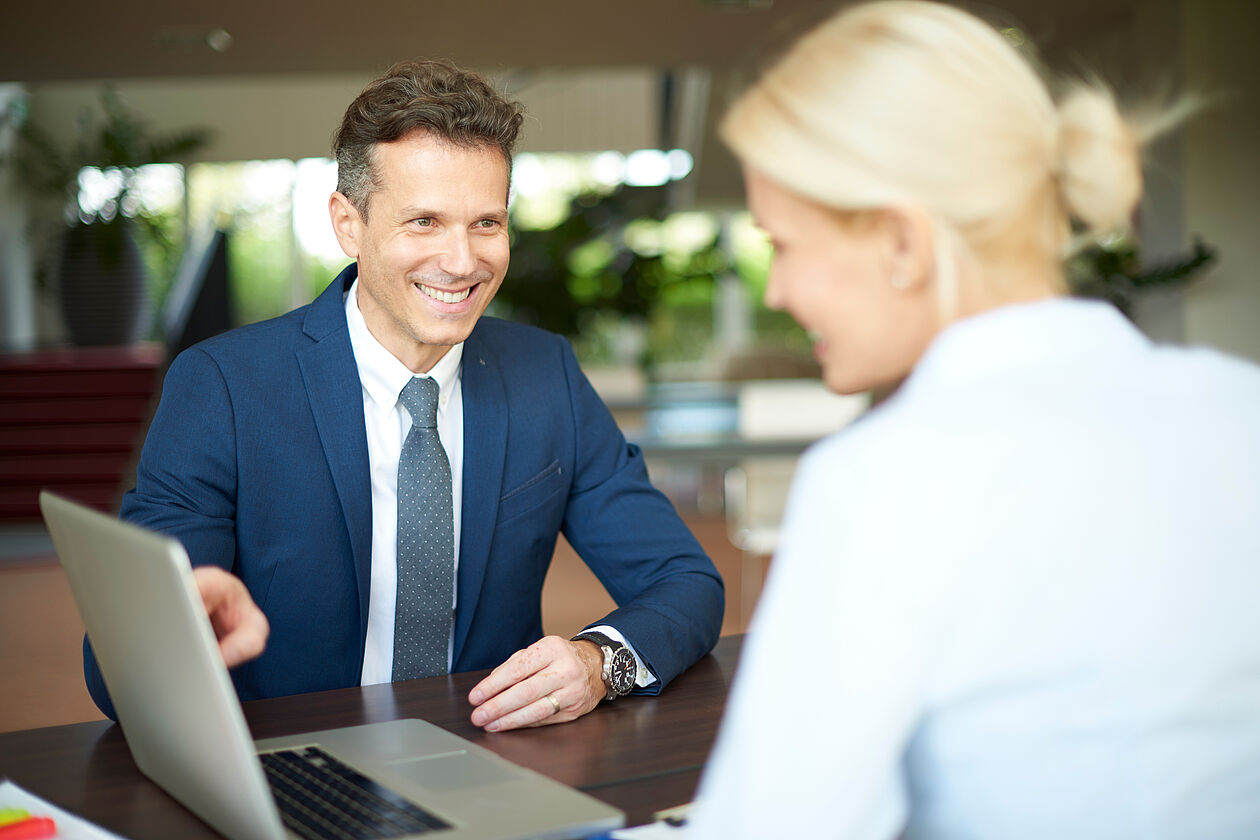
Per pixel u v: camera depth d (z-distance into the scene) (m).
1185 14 5.85
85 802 1.05
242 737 0.85
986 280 0.70
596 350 13.59
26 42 6.46
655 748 1.18
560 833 0.95
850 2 0.72
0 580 5.39
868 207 0.68
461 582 1.63
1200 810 0.63
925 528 0.61
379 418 1.60
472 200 1.46
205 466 1.51
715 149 10.42
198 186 12.30
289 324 1.62
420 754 1.14
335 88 11.63
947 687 0.63
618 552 1.72
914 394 0.69
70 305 10.14
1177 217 5.95
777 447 5.89
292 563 1.55
